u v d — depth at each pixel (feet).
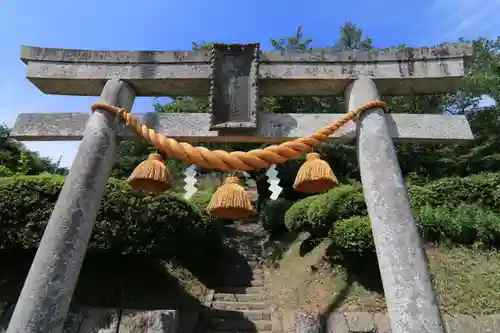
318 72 14.51
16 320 10.02
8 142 53.26
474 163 48.57
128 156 52.39
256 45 14.32
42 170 54.85
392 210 11.37
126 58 15.16
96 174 12.44
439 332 9.53
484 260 25.48
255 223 57.77
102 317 22.56
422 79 14.37
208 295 31.40
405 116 14.21
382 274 10.93
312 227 31.22
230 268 39.37
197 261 35.70
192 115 14.25
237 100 13.61
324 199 30.66
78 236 11.39
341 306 24.63
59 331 10.28
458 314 21.56
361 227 25.55
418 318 9.68
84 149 12.71
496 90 52.75
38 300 10.19
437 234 27.89
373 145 12.66
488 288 23.03
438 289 23.36
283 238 44.55
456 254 26.35
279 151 11.83
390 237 11.00
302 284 30.48
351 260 26.91
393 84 14.76
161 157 13.00
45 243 11.12
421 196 30.01
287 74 14.42
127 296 25.94
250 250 45.50
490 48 61.46
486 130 50.75
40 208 23.70
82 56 15.20
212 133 13.84
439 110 55.31
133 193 25.64
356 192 30.19
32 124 14.38
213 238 38.93
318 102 54.44
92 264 26.45
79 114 14.60
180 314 26.30
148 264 27.96
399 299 10.11
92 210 12.07
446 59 14.57
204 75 14.65
